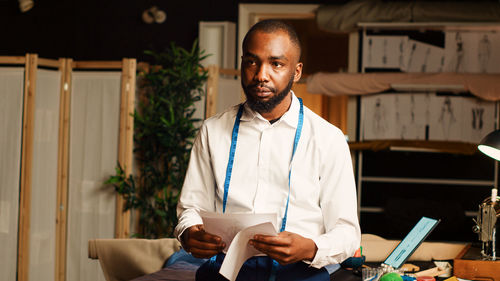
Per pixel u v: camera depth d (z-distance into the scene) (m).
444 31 5.12
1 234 3.96
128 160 4.08
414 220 4.47
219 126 1.31
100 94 4.12
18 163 3.94
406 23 5.02
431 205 4.51
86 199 4.15
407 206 4.54
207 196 1.34
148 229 4.32
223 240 1.21
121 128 4.07
